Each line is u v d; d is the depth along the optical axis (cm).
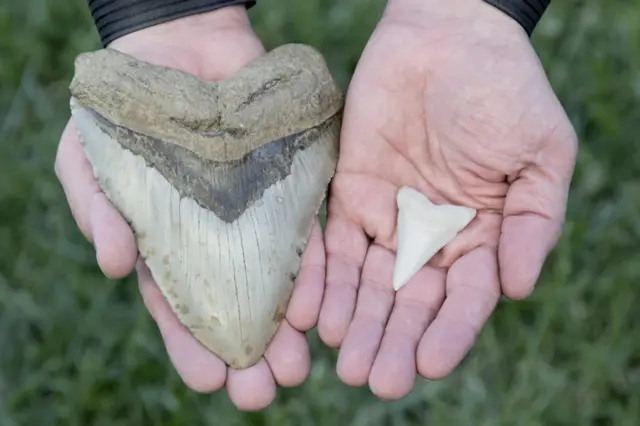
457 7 62
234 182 59
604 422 72
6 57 87
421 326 57
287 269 58
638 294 75
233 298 57
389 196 61
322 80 63
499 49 60
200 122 59
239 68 66
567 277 75
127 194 58
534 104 59
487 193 60
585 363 72
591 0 88
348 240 60
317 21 88
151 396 71
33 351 73
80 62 61
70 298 75
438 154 61
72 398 71
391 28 63
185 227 58
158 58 65
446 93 60
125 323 74
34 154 82
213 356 57
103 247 55
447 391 72
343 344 57
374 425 71
